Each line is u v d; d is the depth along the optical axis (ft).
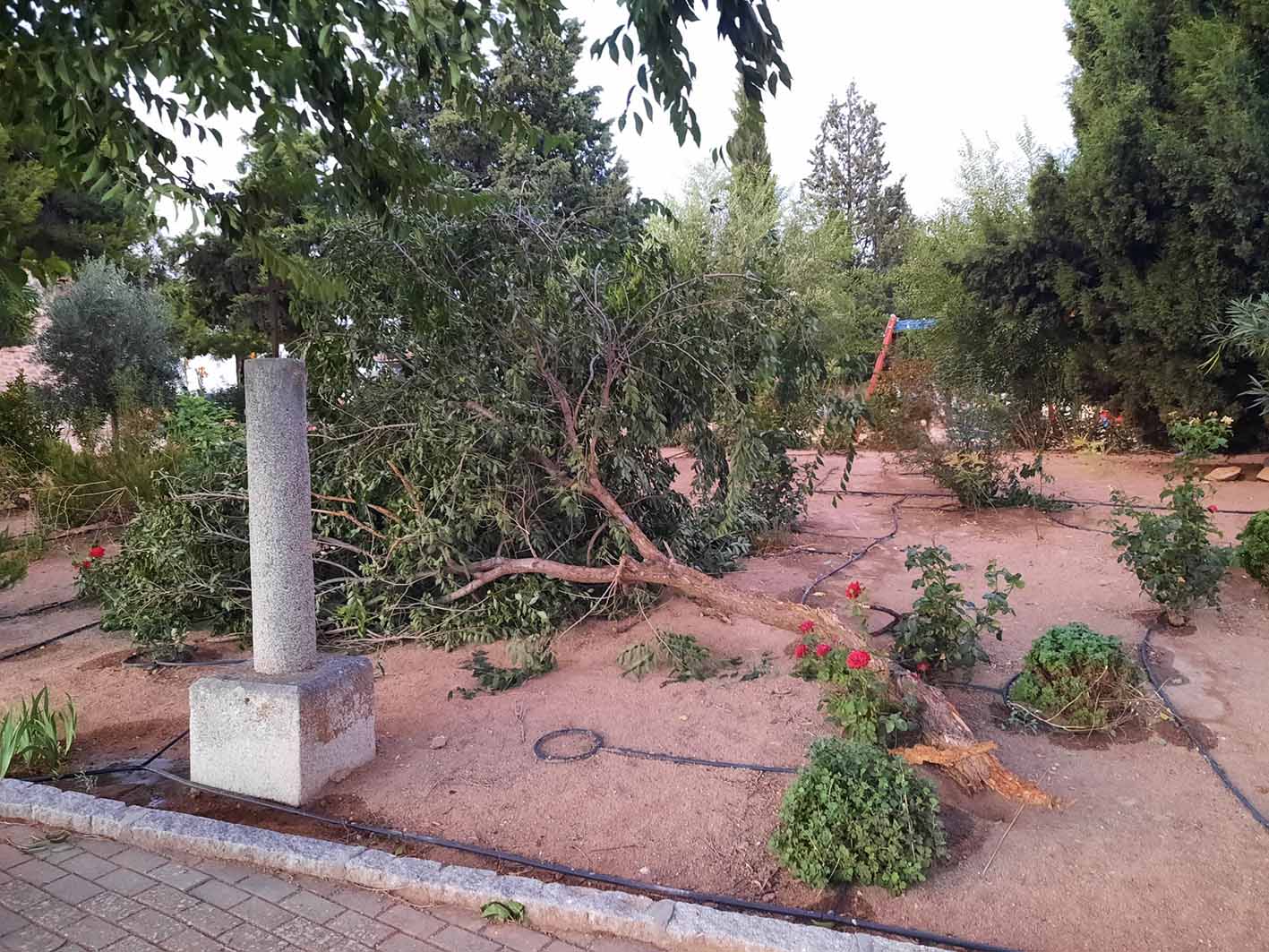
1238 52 29.68
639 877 9.61
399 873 9.41
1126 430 39.45
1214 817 10.59
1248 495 28.91
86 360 40.81
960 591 14.79
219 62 10.53
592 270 17.93
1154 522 17.01
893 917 8.81
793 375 17.80
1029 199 34.17
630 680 15.28
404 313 17.70
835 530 27.09
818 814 9.36
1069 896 9.08
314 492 18.07
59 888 9.46
